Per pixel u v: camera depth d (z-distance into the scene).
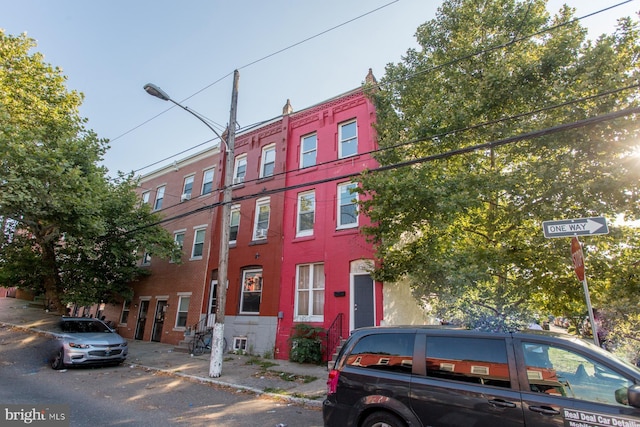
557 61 8.48
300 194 15.20
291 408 7.34
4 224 15.02
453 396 4.05
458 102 9.41
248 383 9.34
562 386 3.67
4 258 16.64
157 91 9.99
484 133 9.24
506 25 10.02
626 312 9.41
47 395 7.75
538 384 3.77
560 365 3.80
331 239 13.48
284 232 15.02
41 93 16.31
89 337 11.62
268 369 11.13
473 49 9.92
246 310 15.39
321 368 11.29
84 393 8.16
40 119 15.19
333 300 12.72
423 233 10.55
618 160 7.57
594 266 8.79
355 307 12.34
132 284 21.52
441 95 10.27
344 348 5.19
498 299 8.32
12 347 13.41
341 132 15.01
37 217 13.17
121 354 11.94
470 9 10.47
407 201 8.62
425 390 4.23
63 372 10.58
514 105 9.23
